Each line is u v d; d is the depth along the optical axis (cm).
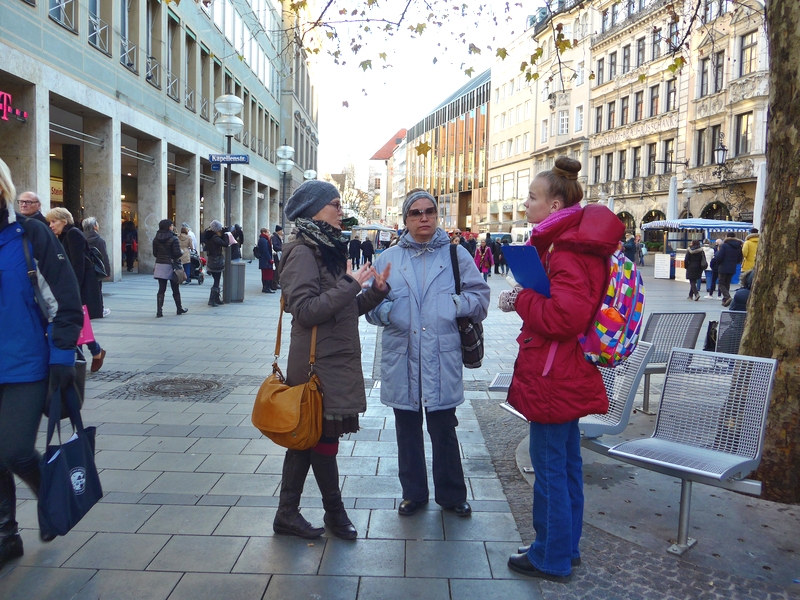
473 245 3216
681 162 3581
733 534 354
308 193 327
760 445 348
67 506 288
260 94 3791
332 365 323
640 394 686
